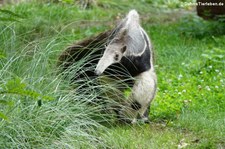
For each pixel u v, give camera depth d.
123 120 12.28
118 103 11.97
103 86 11.83
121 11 27.09
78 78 12.18
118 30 12.09
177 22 23.88
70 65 12.51
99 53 12.42
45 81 11.73
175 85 15.05
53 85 11.66
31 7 23.02
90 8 26.84
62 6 22.80
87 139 10.95
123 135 11.55
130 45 11.83
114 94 12.06
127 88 12.39
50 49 12.18
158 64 17.47
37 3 23.69
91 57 12.37
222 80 14.99
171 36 20.70
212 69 16.25
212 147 11.31
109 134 11.23
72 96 11.59
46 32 15.37
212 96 13.89
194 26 21.81
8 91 8.58
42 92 11.27
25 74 11.69
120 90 12.45
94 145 10.90
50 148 10.44
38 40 12.94
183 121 12.47
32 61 11.86
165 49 18.89
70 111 11.18
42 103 11.04
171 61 17.58
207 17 23.45
